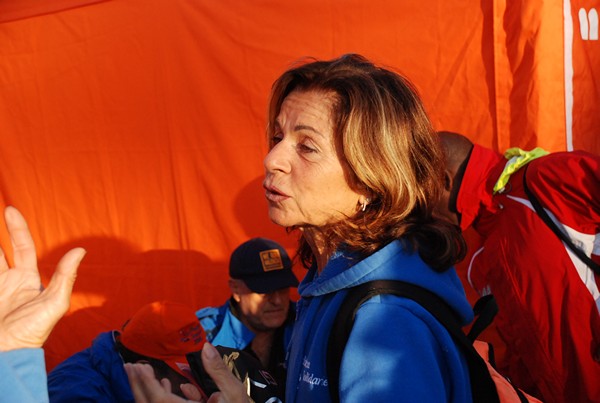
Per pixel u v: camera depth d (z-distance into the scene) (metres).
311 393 1.06
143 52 3.23
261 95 3.02
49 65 3.46
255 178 3.11
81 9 3.34
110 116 3.36
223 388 1.34
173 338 1.69
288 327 2.60
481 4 2.63
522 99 2.60
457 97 2.71
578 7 2.66
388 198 1.08
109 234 3.47
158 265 3.38
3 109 3.59
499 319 2.34
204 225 3.26
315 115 1.09
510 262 2.23
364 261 1.05
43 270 3.63
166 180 3.29
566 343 2.17
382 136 1.06
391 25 2.77
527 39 2.56
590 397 2.15
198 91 3.14
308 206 1.11
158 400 1.44
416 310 1.02
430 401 0.95
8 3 3.51
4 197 3.68
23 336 0.91
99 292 3.52
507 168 2.29
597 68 2.73
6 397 0.87
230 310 2.60
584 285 2.12
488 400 1.09
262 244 2.58
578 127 2.69
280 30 2.94
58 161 3.53
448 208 2.39
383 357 0.97
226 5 3.04
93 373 1.77
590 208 2.07
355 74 1.10
